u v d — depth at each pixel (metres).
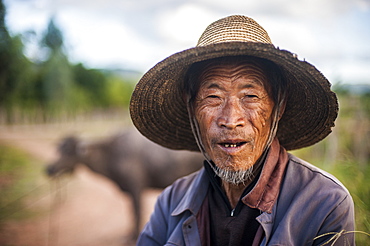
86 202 7.52
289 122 1.49
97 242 5.21
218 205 1.36
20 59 14.06
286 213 1.18
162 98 1.46
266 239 1.17
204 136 1.29
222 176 1.24
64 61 34.78
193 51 1.10
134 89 1.35
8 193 7.90
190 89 1.36
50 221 6.09
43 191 8.27
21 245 4.96
